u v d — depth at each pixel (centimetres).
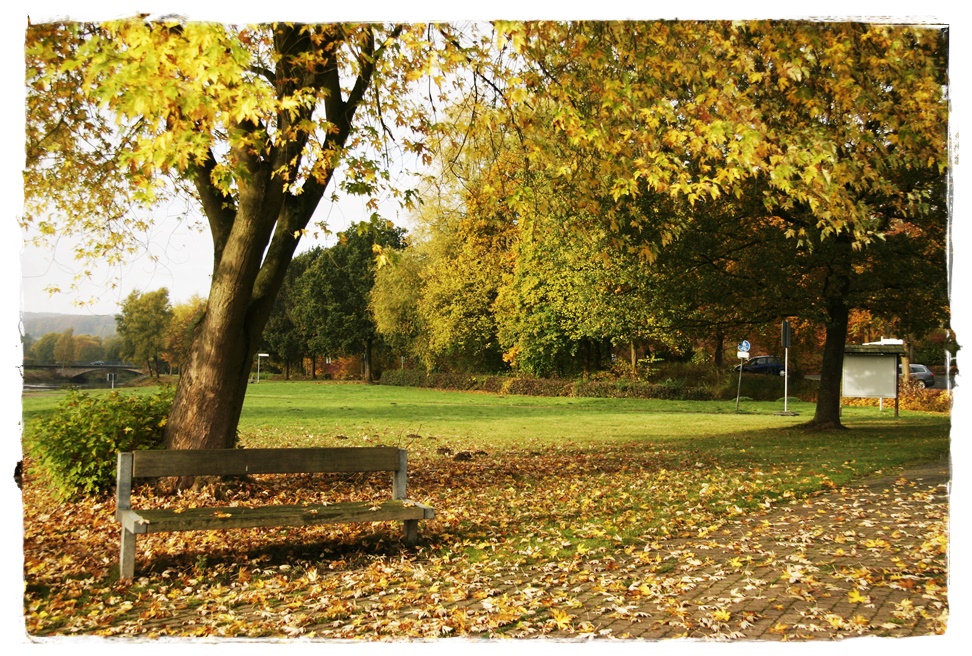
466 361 5253
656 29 972
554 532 795
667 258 1739
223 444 952
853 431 1862
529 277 3962
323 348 6588
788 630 496
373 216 891
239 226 937
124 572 624
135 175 749
